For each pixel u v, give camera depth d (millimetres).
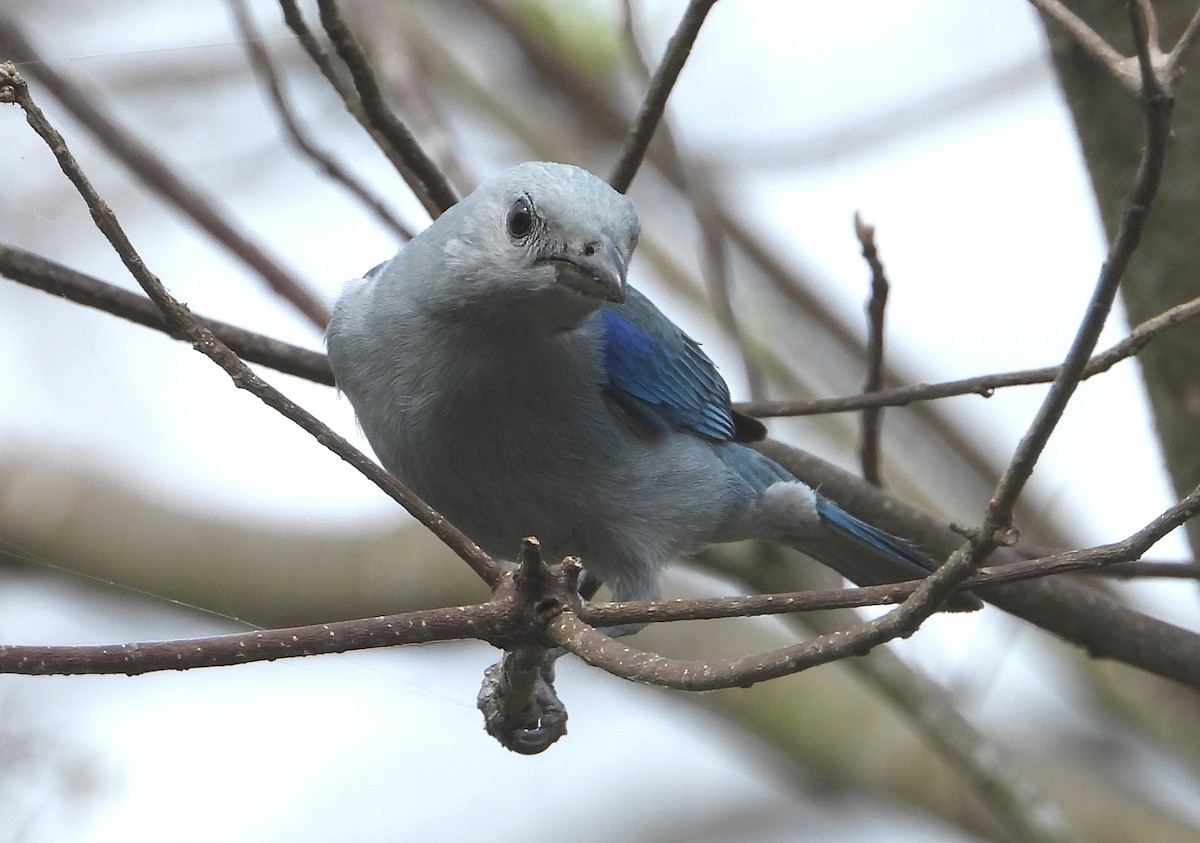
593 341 9352
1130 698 14289
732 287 14273
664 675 5902
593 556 9820
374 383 9148
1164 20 9516
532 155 16281
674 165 13227
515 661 7238
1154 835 13531
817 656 5773
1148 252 9656
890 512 10383
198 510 13734
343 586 13289
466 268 8555
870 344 9609
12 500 13453
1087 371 7574
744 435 10516
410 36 15602
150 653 5664
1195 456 9688
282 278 11250
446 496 9500
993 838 13453
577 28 15648
